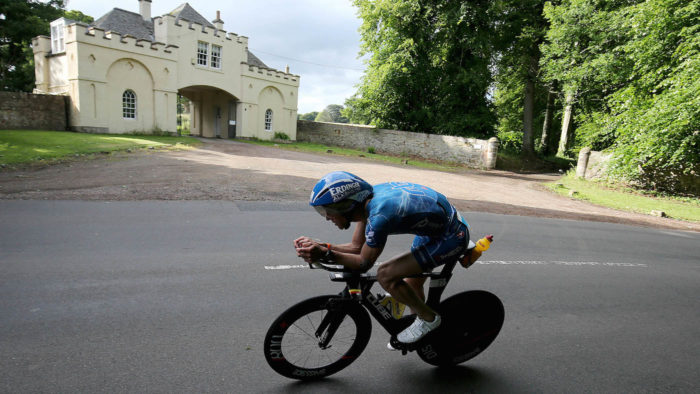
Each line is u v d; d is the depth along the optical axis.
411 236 6.91
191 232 6.16
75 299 3.64
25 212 6.68
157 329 3.21
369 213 2.33
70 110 20.83
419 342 2.81
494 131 27.11
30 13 29.95
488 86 26.91
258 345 3.09
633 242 7.98
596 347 3.45
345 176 2.35
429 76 26.53
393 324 2.77
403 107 28.02
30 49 31.89
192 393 2.46
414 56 26.39
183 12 26.00
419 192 2.44
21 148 14.20
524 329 3.72
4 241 5.16
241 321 3.45
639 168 16.61
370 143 29.17
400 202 2.30
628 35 18.05
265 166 14.91
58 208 7.09
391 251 5.96
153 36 25.09
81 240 5.40
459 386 2.79
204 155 16.80
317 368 2.75
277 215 7.64
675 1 14.70
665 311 4.39
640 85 16.97
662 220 11.52
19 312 3.33
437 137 26.12
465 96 26.47
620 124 17.19
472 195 12.85
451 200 11.28
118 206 7.54
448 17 24.58
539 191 15.71
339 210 2.35
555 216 10.40
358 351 2.83
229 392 2.51
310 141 32.59
